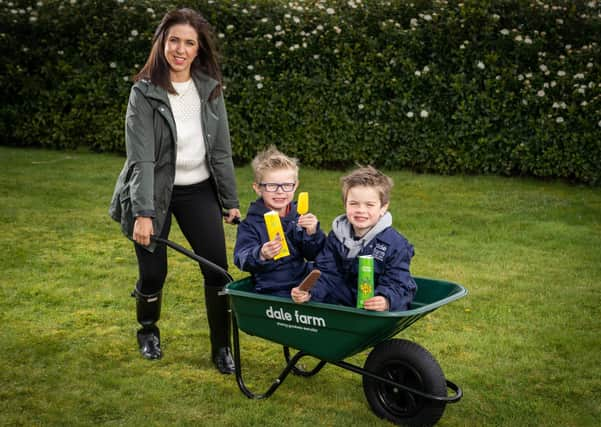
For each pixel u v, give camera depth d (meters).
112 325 4.57
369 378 3.40
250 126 9.48
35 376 3.81
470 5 8.78
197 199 3.88
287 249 3.36
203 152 3.81
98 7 9.90
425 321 4.68
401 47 8.96
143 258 3.87
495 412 3.48
